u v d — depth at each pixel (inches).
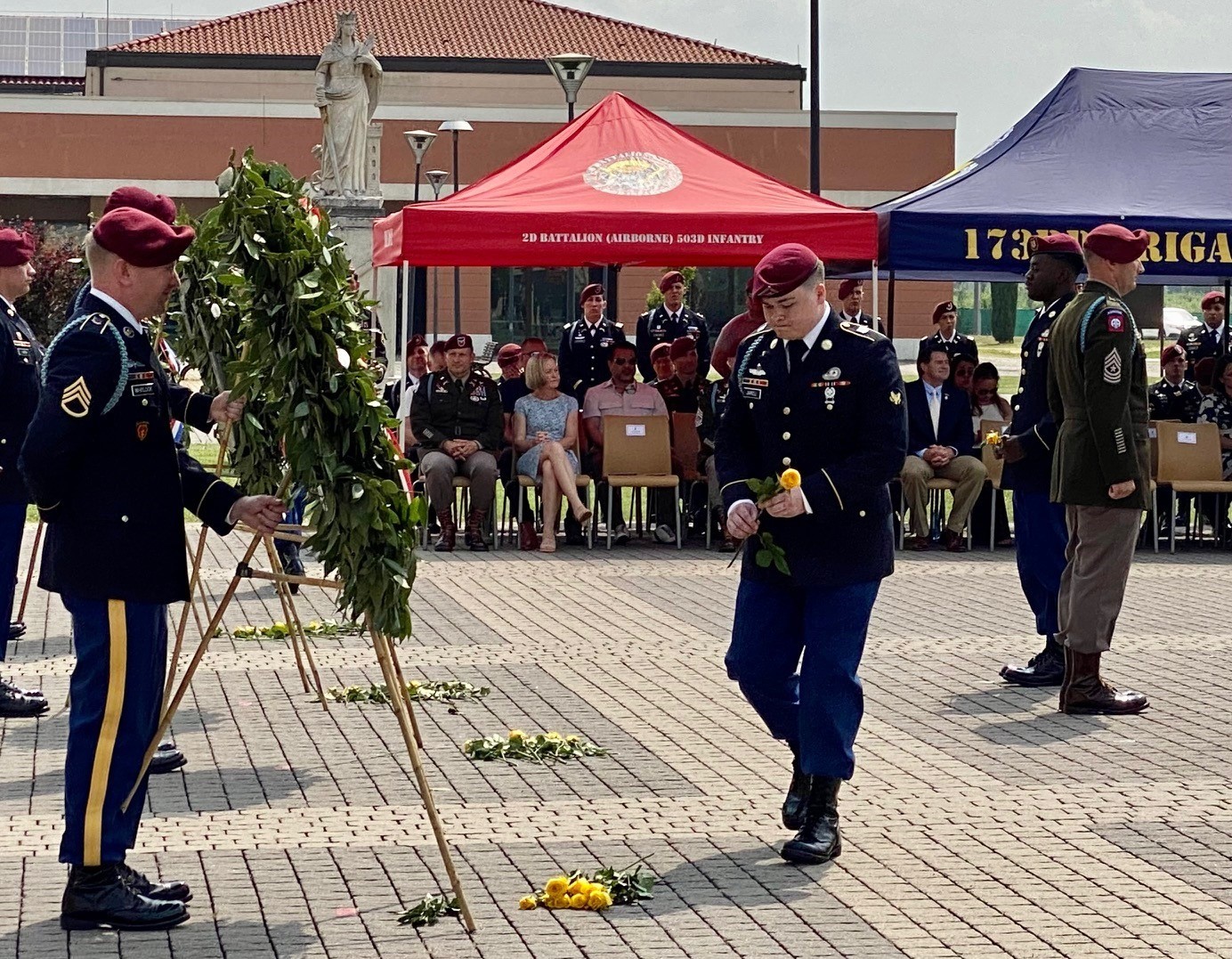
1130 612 481.7
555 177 613.3
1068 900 230.1
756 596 251.3
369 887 233.3
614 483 610.9
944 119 2150.6
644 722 336.5
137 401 213.0
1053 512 371.9
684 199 602.9
